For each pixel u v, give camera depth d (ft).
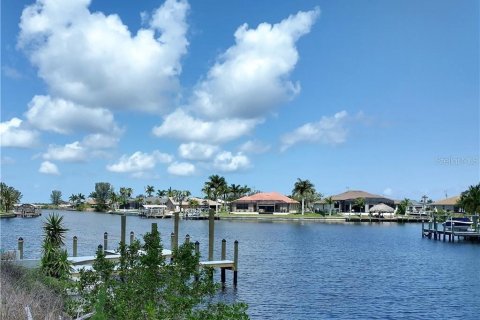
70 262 73.67
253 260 138.92
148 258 39.40
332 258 149.18
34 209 460.96
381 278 109.29
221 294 86.12
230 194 540.52
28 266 71.36
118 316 36.70
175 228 121.39
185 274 40.01
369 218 441.27
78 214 576.61
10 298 35.06
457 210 467.93
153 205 547.49
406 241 224.94
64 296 49.24
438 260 147.54
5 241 176.55
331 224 388.57
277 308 76.43
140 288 38.04
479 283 102.99
